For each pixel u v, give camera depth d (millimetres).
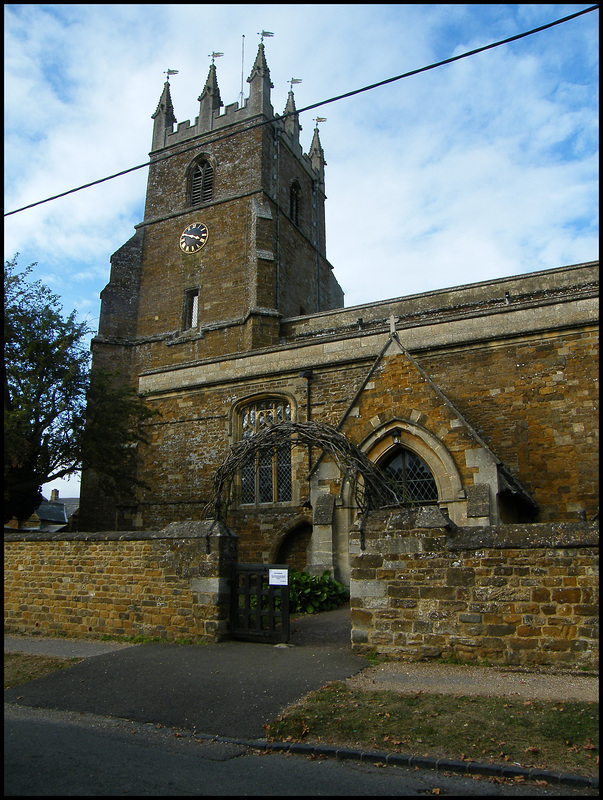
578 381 14969
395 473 14391
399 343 14648
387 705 6777
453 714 6367
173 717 7086
